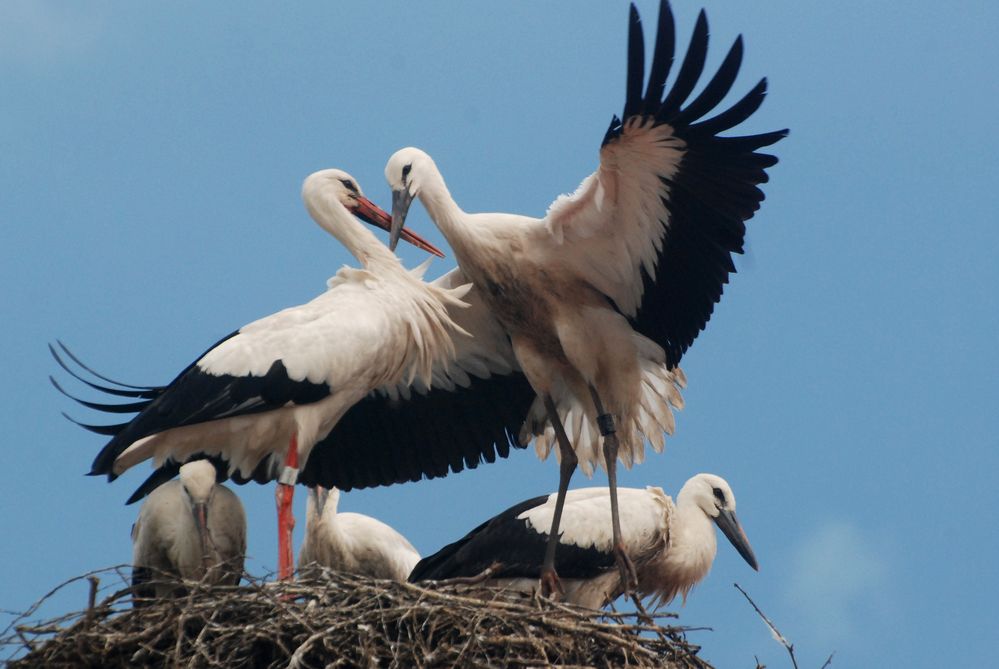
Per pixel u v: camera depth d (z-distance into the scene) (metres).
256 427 14.09
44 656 11.83
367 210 15.62
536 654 11.91
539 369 14.86
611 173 13.68
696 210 13.81
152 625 11.83
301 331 14.11
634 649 12.17
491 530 15.52
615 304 14.56
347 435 15.79
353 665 11.70
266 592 11.91
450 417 15.84
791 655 12.46
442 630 11.93
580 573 15.52
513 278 14.44
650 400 15.06
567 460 14.70
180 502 13.74
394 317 14.49
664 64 13.12
